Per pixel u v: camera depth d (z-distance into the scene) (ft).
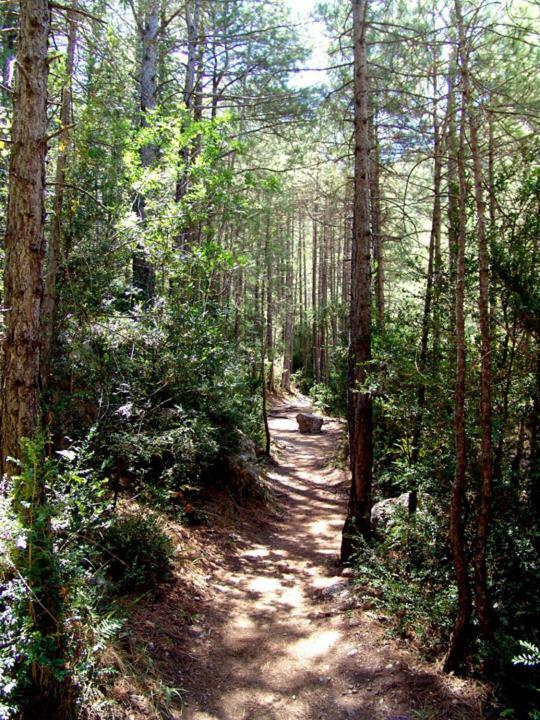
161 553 17.37
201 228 30.91
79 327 19.12
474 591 12.44
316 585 19.47
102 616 10.82
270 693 12.60
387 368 17.24
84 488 11.27
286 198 51.08
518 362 13.38
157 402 21.59
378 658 13.43
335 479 39.45
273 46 41.29
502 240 13.80
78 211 19.62
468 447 13.66
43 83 10.44
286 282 85.15
